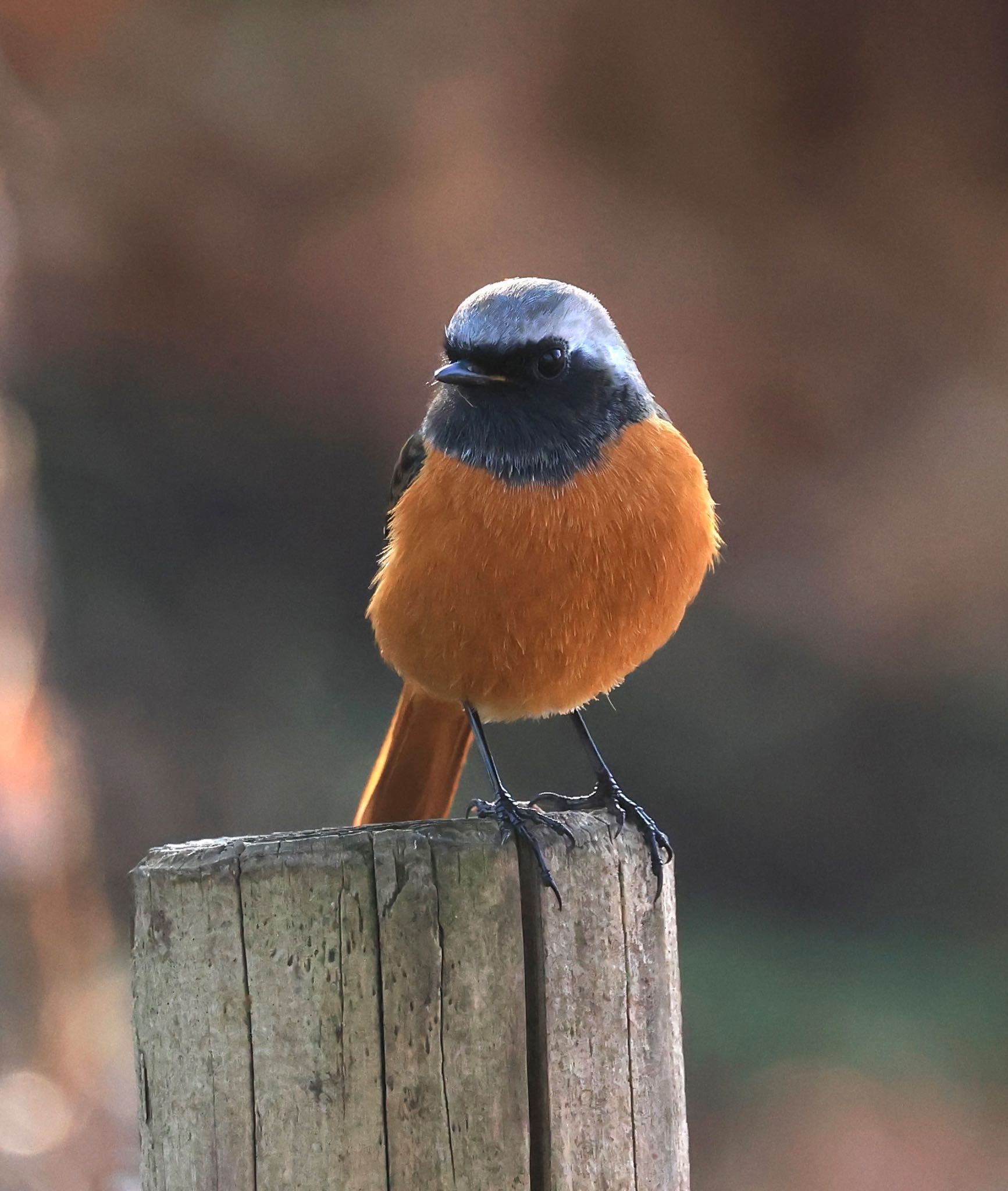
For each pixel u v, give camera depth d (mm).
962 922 16953
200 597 18172
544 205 16406
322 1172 4020
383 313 16797
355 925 4066
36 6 15688
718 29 16094
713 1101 14734
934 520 16547
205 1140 4086
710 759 17547
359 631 18516
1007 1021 15469
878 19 16047
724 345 16547
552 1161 4113
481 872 4105
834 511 16703
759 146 16297
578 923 4238
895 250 16547
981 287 16406
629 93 16172
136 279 16703
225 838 4457
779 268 16531
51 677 12625
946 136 16344
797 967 16344
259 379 17359
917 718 17406
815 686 17328
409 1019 4055
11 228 13727
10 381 13000
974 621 16672
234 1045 4082
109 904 16531
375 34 16047
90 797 16828
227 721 17781
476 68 16125
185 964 4125
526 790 17297
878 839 17453
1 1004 10578
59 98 16078
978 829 17250
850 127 16344
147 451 17797
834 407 16562
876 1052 15039
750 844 17578
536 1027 4148
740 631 17250
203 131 16219
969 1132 14039
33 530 11992
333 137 16219
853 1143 14102
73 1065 10750
